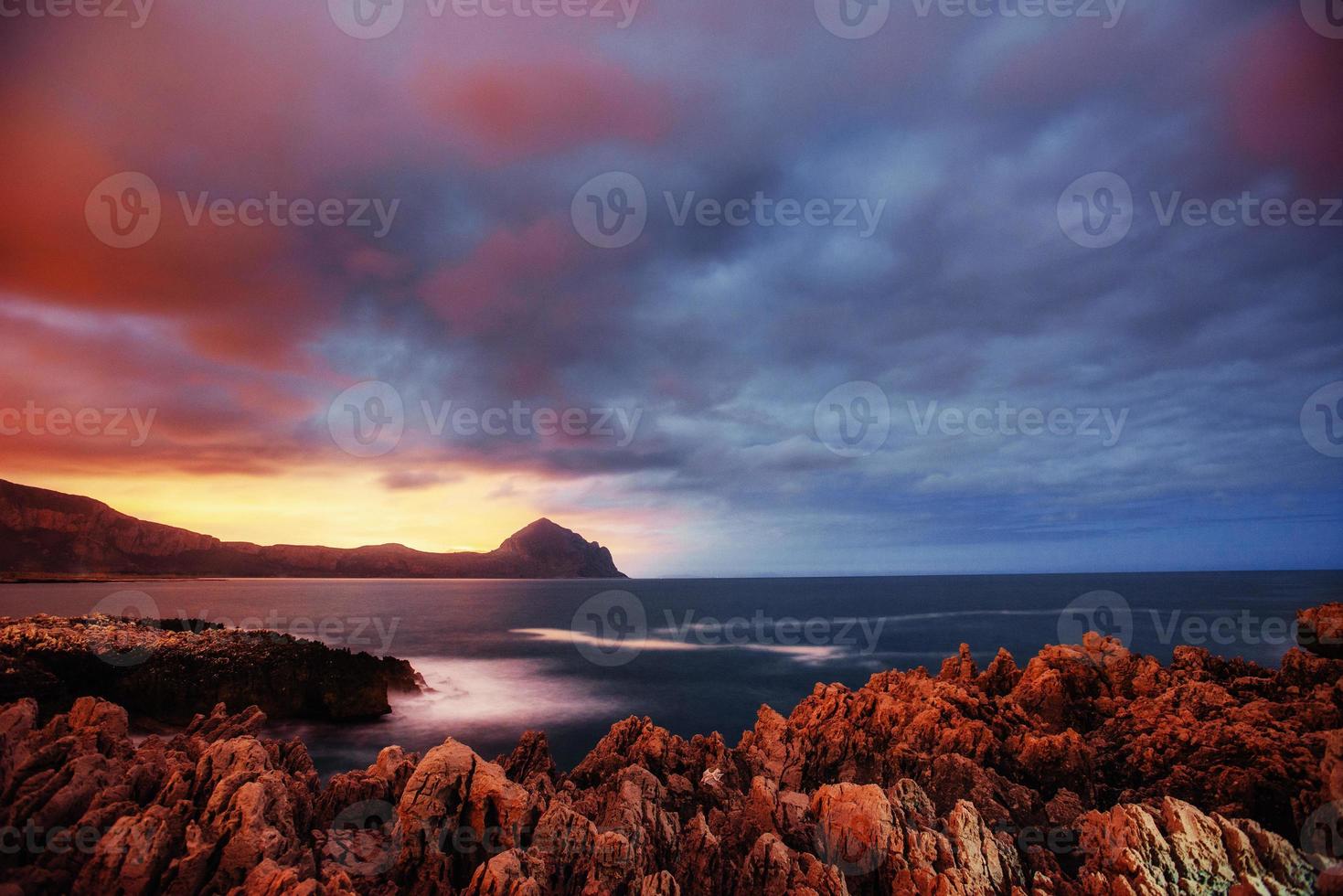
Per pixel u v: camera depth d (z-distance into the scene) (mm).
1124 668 24312
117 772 12891
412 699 53438
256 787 12133
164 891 10680
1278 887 12047
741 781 20656
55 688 38188
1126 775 18203
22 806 11047
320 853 13062
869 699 23547
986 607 140875
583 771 21312
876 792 14844
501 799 13828
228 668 45906
